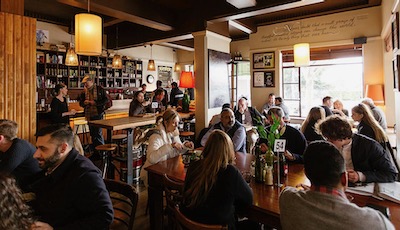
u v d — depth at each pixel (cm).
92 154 491
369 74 543
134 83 920
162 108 528
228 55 548
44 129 146
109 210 137
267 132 215
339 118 172
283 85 683
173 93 617
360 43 547
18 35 307
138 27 639
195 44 493
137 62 923
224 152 150
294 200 107
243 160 243
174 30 535
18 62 308
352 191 156
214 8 460
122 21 601
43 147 143
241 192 146
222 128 319
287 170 199
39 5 570
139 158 377
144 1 459
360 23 549
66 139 146
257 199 157
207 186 146
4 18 296
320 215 99
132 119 394
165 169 218
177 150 265
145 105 482
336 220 96
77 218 140
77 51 312
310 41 608
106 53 802
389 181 167
